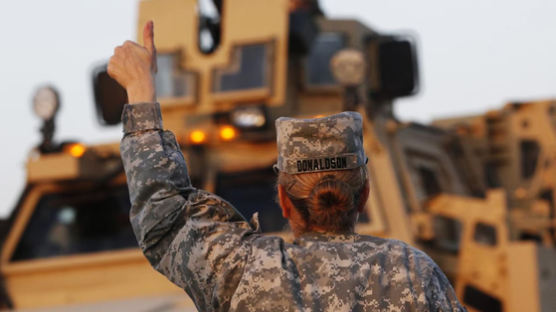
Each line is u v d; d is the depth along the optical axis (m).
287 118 6.40
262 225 19.81
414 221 20.11
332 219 6.20
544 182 28.11
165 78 23.38
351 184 6.30
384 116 24.44
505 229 20.70
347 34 24.66
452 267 21.22
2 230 22.11
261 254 5.98
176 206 6.30
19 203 22.30
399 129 23.08
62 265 20.70
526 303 19.64
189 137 20.91
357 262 5.96
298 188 6.30
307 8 25.72
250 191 20.45
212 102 22.89
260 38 22.89
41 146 22.11
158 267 6.34
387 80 22.94
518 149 28.92
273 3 23.06
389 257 6.02
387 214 19.58
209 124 21.92
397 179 21.73
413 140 24.64
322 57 24.52
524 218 22.97
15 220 22.12
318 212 6.18
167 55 23.56
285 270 5.87
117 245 20.95
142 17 24.05
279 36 22.81
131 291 19.89
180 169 6.52
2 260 21.48
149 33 7.08
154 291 19.69
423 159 24.66
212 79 23.06
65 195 21.98
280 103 22.44
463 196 26.08
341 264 5.93
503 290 20.33
